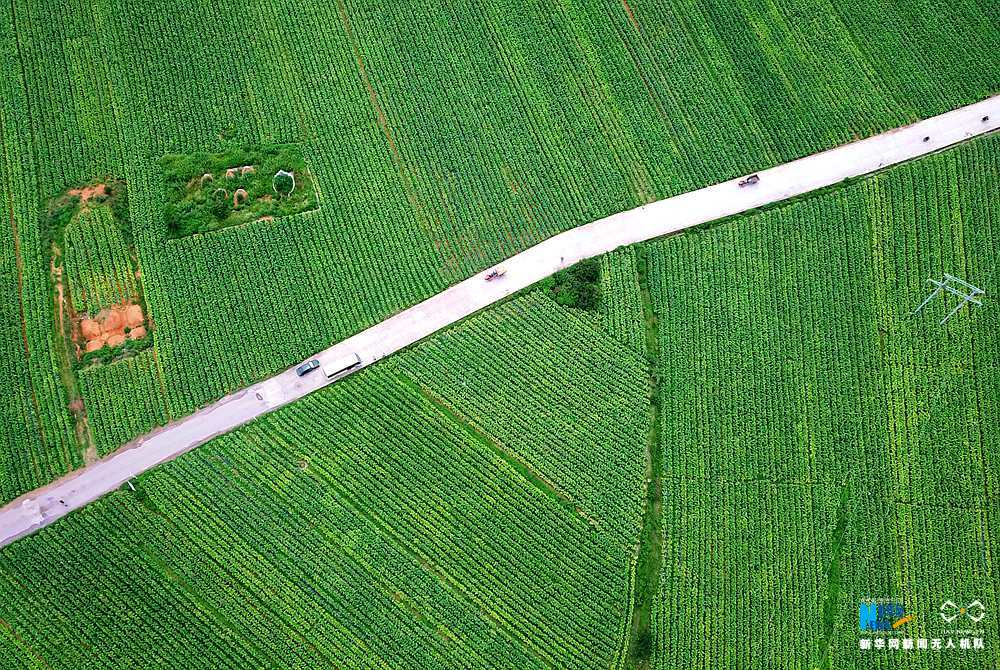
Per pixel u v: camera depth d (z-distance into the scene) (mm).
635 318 69312
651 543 63844
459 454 65750
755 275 70562
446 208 73438
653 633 61594
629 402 67000
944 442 66062
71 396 67500
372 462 65562
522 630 61594
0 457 65312
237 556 62938
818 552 63375
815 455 65750
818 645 61438
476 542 63531
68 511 64188
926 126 76000
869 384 67625
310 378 68062
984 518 64188
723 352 68312
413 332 69500
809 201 72938
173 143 74938
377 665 60625
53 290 70375
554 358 68250
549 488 65250
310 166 74812
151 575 62219
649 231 72562
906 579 62844
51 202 73000
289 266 71062
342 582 62375
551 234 72562
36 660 60312
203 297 69938
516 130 76250
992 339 68688
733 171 74500
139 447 65875
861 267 70875
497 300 70562
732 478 65125
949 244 71750
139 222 72062
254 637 61000
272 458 65375
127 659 60250
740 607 62094
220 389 67500
